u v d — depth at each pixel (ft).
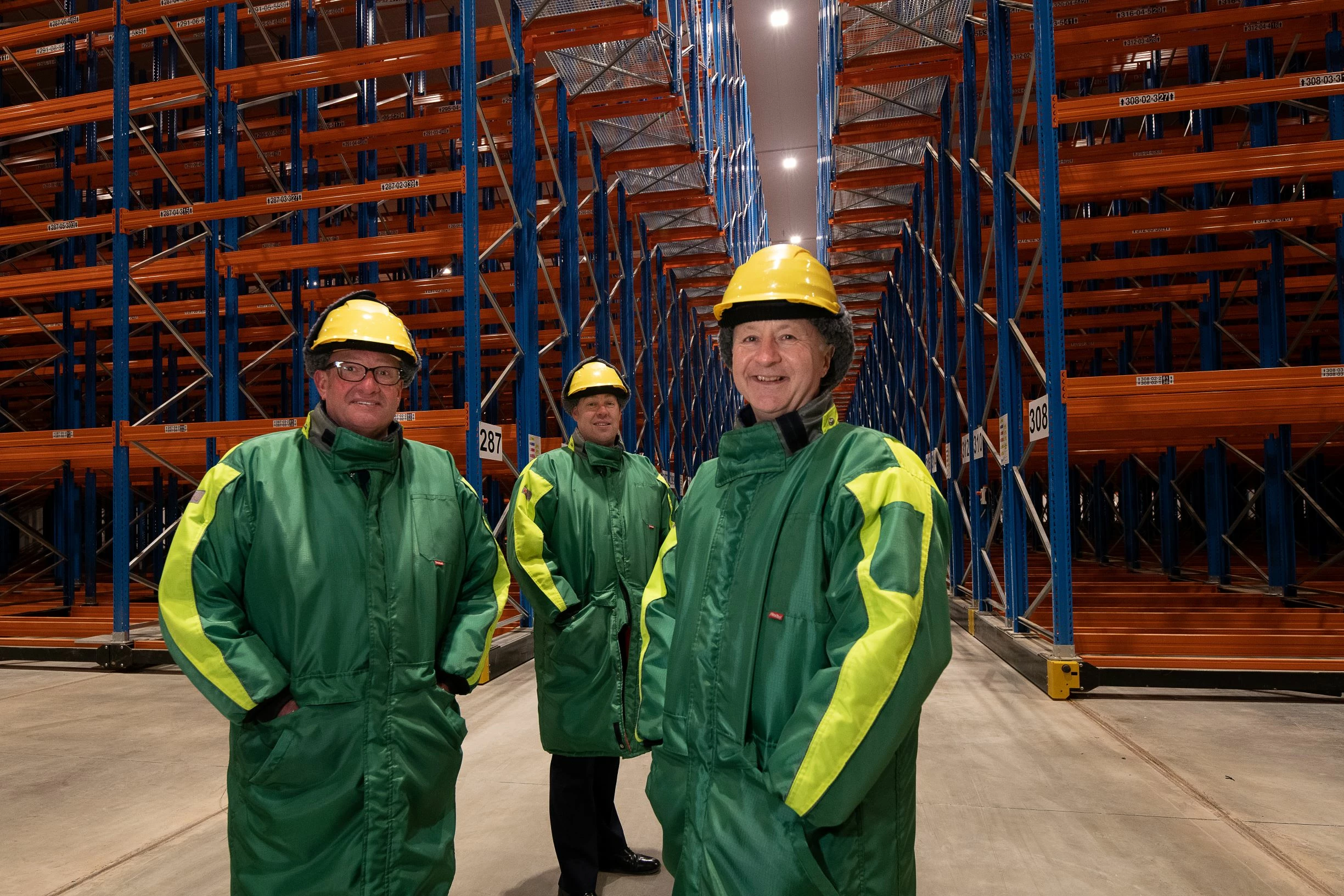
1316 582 27.89
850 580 4.12
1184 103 16.35
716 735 4.43
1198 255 24.63
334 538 6.03
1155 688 16.83
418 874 5.89
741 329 4.94
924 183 33.55
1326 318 35.27
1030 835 9.68
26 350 36.47
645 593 5.71
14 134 31.48
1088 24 22.02
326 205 19.95
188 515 5.91
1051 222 16.83
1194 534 50.16
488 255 19.53
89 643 21.01
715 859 4.17
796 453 4.80
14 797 11.51
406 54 21.30
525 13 22.15
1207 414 16.30
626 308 33.78
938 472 32.73
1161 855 9.12
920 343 36.86
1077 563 40.19
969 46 24.09
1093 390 16.55
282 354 36.01
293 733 5.63
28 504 46.03
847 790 3.80
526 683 17.70
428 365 33.37
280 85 22.20
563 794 8.68
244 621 5.86
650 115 28.48
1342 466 36.50
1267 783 11.29
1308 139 28.48
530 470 9.89
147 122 42.01
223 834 10.19
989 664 19.61
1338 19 20.61
